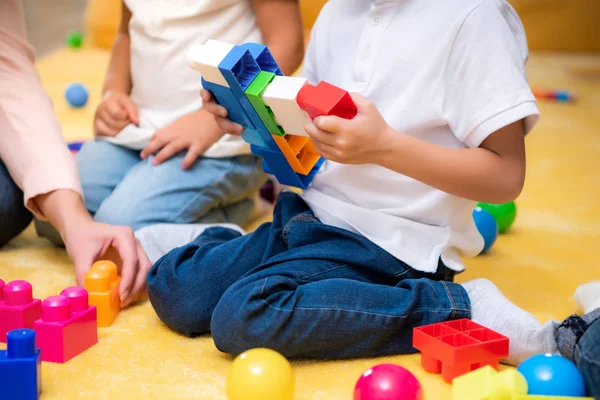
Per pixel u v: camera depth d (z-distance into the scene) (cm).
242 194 144
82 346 94
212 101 99
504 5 98
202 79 96
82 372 88
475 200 97
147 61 138
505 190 96
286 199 111
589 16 376
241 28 136
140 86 141
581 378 79
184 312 99
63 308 91
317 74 113
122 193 131
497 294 100
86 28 385
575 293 111
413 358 96
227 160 136
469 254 109
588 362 80
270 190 169
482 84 94
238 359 78
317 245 102
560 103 287
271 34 134
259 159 143
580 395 79
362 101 89
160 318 103
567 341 89
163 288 101
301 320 90
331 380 89
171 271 101
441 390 85
